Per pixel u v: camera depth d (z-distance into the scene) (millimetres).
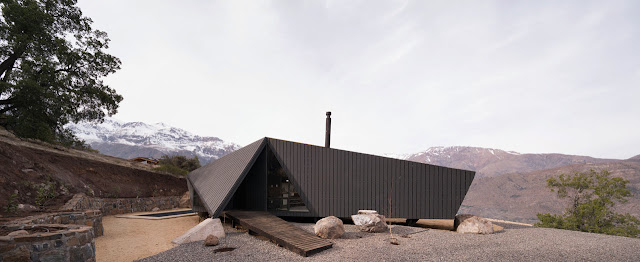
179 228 12148
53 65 22438
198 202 15531
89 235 6168
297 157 13727
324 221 9648
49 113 21875
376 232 10414
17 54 22234
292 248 7723
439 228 12883
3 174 10859
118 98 27266
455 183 12438
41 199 11344
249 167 12539
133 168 23625
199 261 6820
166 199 22781
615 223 20094
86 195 14969
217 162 18875
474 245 8523
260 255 7359
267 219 10812
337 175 13234
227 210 13656
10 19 20812
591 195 21000
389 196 12719
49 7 23703
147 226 12633
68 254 5586
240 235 9852
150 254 7660
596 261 7109
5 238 4879
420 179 12594
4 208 8945
